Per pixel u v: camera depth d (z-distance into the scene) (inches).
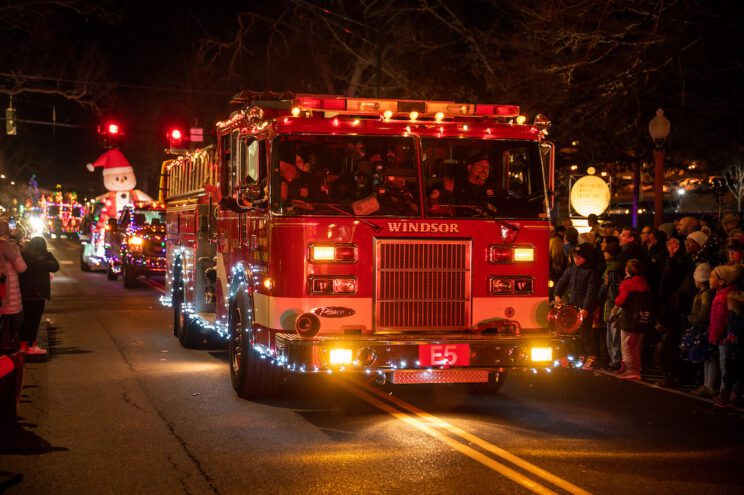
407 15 1177.4
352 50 1232.2
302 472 268.1
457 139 357.7
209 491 250.1
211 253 502.3
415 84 1148.5
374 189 349.4
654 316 431.5
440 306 349.4
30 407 360.5
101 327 637.3
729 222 440.1
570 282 469.4
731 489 255.9
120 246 1042.1
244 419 340.8
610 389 414.0
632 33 770.2
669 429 330.6
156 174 2034.9
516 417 348.5
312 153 347.6
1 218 452.8
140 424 331.3
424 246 347.9
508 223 356.2
